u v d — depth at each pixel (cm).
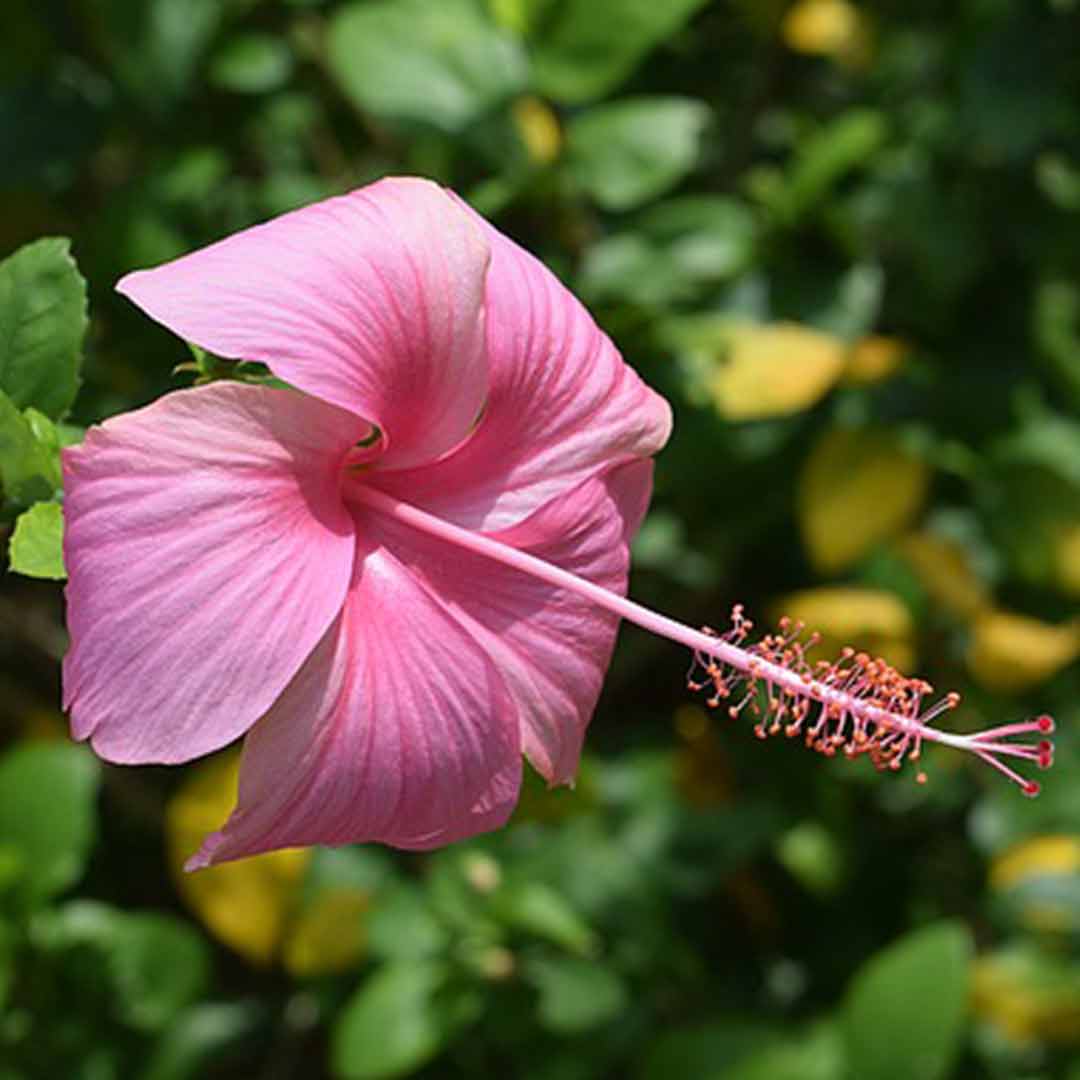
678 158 124
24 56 131
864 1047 124
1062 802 132
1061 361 141
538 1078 126
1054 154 141
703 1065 125
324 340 97
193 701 95
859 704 98
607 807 130
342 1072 124
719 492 133
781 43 145
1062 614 142
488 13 125
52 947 126
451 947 125
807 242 132
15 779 125
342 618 97
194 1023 131
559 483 101
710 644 99
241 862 129
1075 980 129
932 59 150
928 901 134
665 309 126
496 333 100
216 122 130
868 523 133
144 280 96
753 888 136
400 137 127
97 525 95
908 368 135
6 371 101
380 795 98
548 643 100
